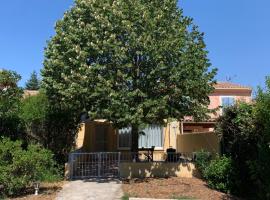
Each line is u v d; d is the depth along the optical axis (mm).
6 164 15695
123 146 28516
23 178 15562
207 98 19562
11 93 18562
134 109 17328
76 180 18781
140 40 17828
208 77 18703
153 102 17453
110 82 17469
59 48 19672
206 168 17828
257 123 13805
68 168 19297
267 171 12828
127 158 19750
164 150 27922
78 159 19469
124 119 17125
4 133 20000
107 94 17359
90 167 19516
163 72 18078
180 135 27422
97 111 17609
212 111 19281
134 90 17906
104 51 18047
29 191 16344
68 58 19016
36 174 15859
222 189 16344
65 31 20141
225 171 16234
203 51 18969
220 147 18094
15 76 18594
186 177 19250
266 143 12914
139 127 18016
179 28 18906
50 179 18156
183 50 18766
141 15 18266
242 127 14719
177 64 18359
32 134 20562
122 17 18062
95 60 18672
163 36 18359
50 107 20500
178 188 16781
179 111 18906
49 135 20781
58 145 20828
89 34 18375
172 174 19562
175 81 18156
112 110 17297
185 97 18891
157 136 28125
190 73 18281
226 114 16547
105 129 28781
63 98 18812
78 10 19250
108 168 19547
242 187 15797
